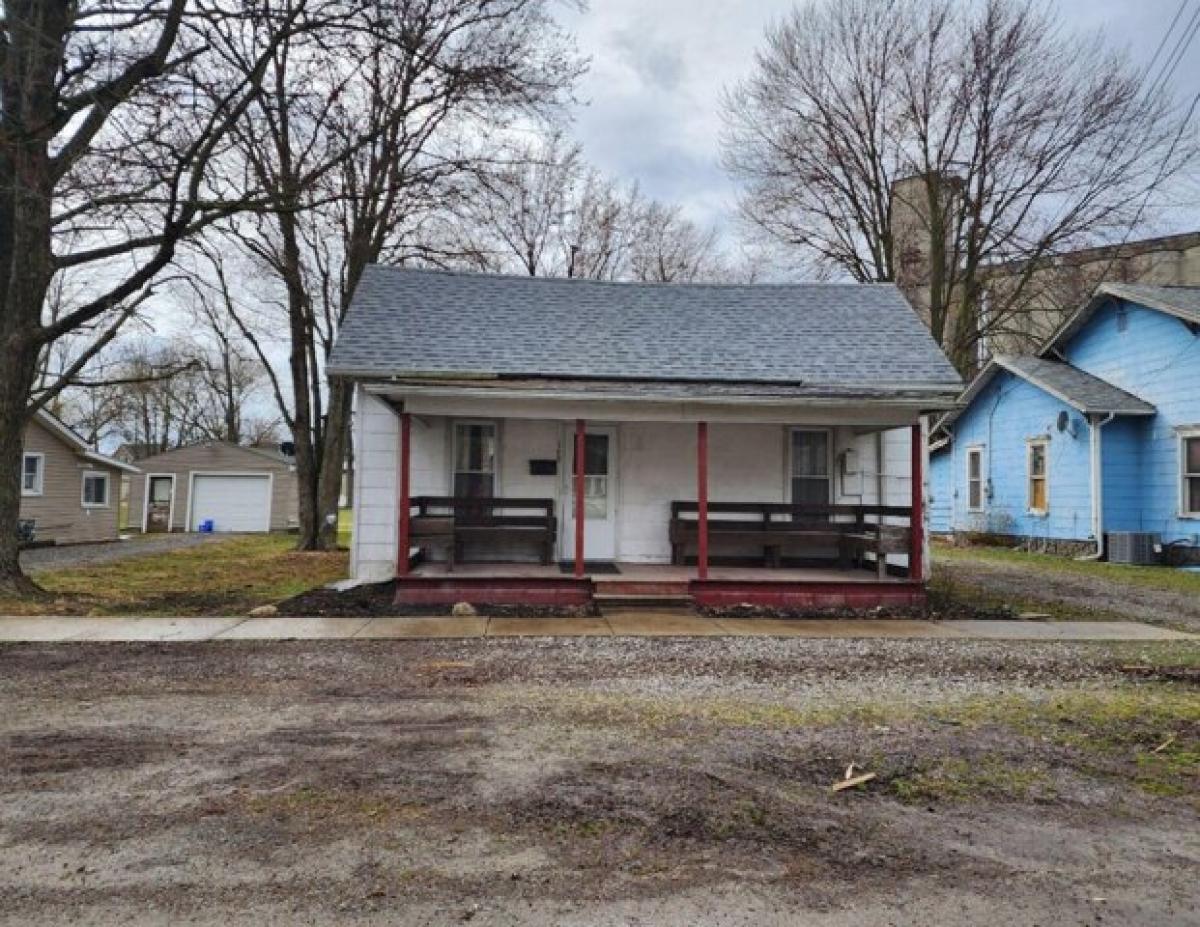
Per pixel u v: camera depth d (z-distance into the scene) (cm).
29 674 631
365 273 1269
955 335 2241
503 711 527
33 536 2052
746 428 1195
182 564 1598
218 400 5084
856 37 2236
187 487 3078
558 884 291
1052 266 2161
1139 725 508
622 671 654
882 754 445
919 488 1034
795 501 1196
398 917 267
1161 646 781
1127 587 1242
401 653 721
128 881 290
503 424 1168
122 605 998
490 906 275
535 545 1172
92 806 360
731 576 1038
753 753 444
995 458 2062
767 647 763
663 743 460
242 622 875
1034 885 296
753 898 283
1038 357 2000
